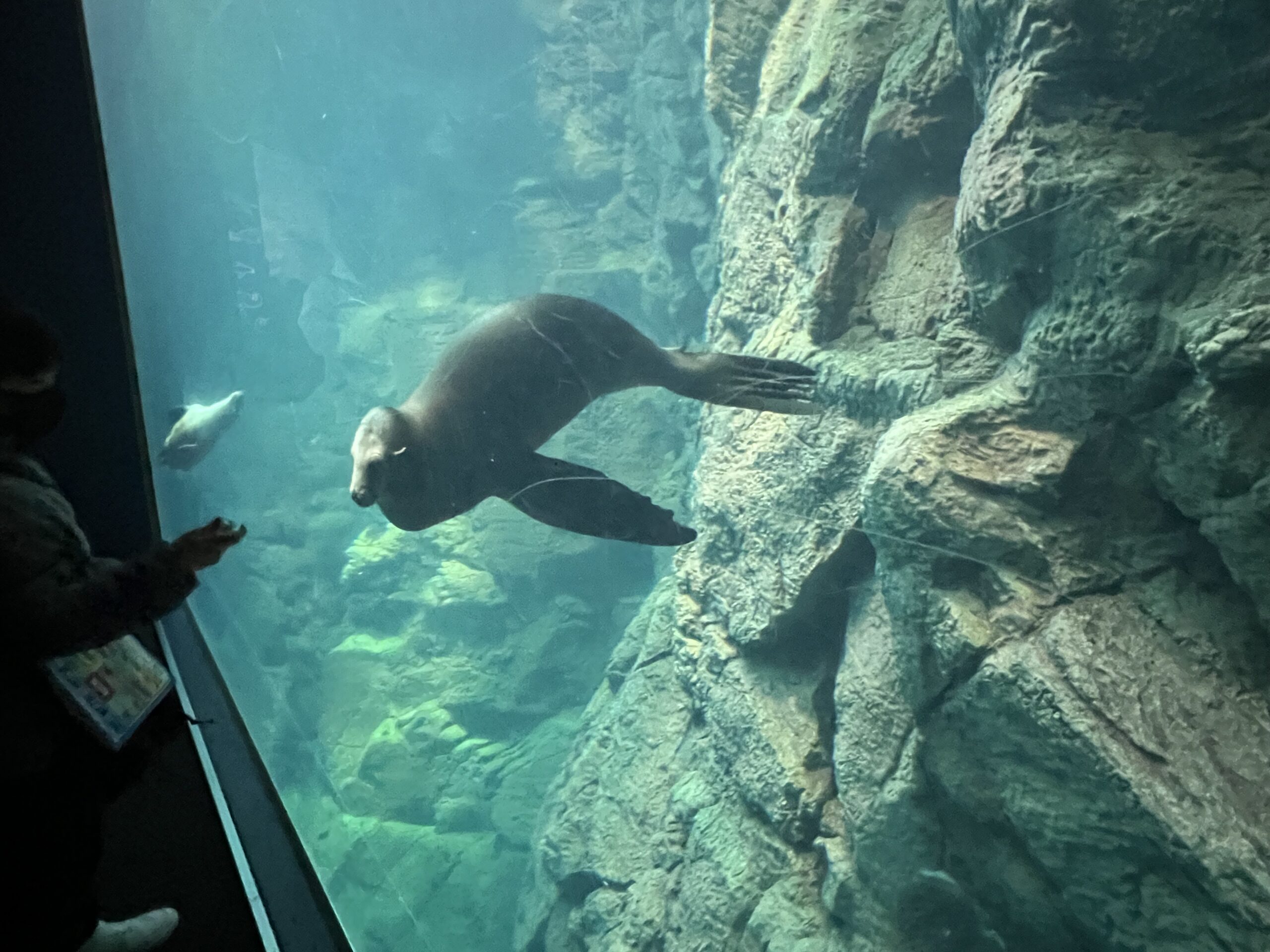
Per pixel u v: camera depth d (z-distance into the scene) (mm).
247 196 24047
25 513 1378
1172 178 5004
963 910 6426
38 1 3031
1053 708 5215
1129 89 5406
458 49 25219
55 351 1517
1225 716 4855
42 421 1521
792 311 9148
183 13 21547
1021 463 5809
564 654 18703
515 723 18562
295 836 2648
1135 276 5004
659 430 16391
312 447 25812
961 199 6391
